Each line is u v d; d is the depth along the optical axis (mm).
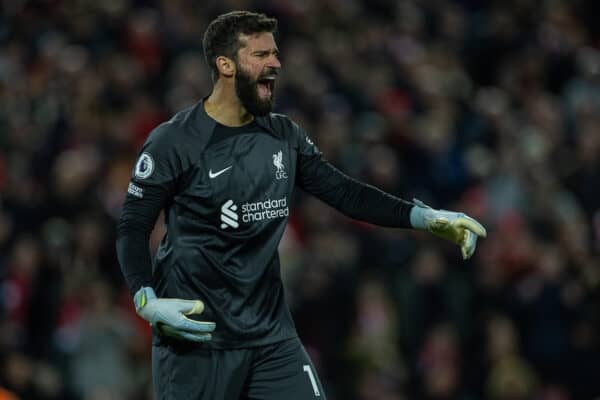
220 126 17719
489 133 49469
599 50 61000
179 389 17797
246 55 17453
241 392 18078
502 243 41219
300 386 17984
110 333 37406
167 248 17812
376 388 38188
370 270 41031
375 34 54406
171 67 51625
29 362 36062
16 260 38812
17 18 53594
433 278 40125
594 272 40906
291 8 53906
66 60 50156
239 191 17594
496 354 38969
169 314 16500
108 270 40156
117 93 47656
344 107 49750
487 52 56562
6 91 49250
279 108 47594
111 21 52594
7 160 45219
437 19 58000
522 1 58781
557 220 43125
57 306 38000
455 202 46188
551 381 39469
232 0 53938
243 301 17688
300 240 42312
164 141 17469
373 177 44344
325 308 39094
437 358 38750
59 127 45344
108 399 36750
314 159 18500
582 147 46969
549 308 39812
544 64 56156
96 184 42031
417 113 50375
